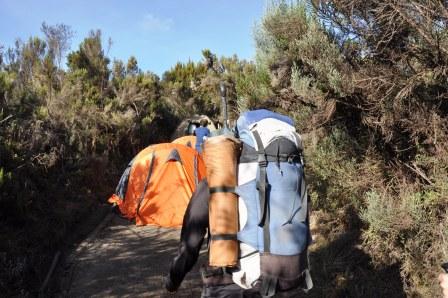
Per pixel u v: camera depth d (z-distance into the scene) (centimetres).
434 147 421
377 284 439
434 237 406
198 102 1634
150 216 819
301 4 522
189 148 891
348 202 543
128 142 1270
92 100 1129
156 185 838
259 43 587
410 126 420
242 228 209
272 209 211
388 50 428
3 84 722
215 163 214
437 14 368
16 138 712
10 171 638
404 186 443
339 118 515
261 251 206
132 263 618
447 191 387
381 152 484
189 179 841
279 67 554
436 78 405
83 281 558
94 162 1011
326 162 505
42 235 654
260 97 581
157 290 525
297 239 211
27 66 1155
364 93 447
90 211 880
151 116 1378
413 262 411
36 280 537
